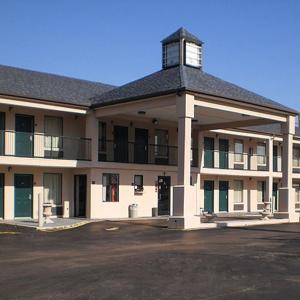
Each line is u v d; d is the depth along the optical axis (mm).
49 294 8789
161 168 29672
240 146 38125
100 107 26016
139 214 28594
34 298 8492
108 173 27281
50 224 22266
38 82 26703
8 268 11430
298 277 10477
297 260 12750
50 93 25531
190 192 21859
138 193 28672
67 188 27016
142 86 25484
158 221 25344
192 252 14234
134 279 10125
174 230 21109
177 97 22375
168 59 27344
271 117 26719
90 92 28516
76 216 27125
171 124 31000
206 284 9703
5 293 8867
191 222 21766
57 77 29047
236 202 37906
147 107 24031
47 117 26297
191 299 8508
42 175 26109
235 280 10117
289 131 27609
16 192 25188
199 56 27578
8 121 24750
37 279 10102
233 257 13203
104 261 12469
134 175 28562
